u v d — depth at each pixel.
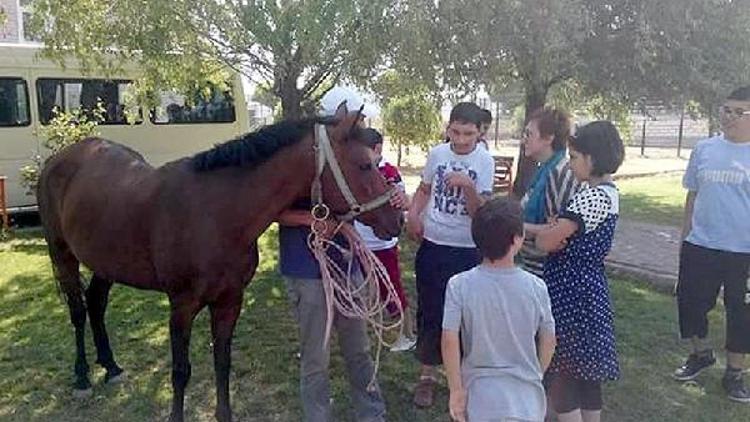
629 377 3.93
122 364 4.16
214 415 3.48
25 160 9.66
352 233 2.90
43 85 9.83
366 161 2.75
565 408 2.69
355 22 6.42
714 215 3.56
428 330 3.42
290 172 2.81
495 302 2.18
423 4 6.55
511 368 2.19
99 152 3.63
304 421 3.30
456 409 2.19
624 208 10.80
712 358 3.83
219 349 3.12
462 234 3.29
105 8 7.02
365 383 3.12
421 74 6.91
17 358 4.27
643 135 22.58
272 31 6.23
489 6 6.79
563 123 2.96
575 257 2.60
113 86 10.45
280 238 2.99
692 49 7.80
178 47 7.08
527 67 7.55
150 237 3.02
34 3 7.34
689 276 3.70
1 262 7.18
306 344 2.97
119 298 5.64
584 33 7.34
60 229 3.70
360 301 2.93
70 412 3.53
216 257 2.87
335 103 3.28
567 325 2.61
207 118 11.60
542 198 2.96
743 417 3.45
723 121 3.52
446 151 3.36
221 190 2.88
